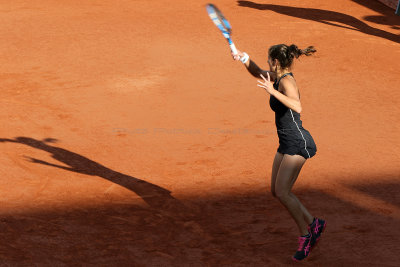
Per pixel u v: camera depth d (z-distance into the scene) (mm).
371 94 44000
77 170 29234
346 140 34344
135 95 42219
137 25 64688
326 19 70375
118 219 24047
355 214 24906
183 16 69875
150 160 30891
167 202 25781
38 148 32094
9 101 40094
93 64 49781
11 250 21156
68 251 21328
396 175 29328
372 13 75000
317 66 51125
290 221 24312
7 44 55625
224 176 28891
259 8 75375
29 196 25938
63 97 41375
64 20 66562
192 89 43969
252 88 44562
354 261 21234
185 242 22359
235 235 23016
